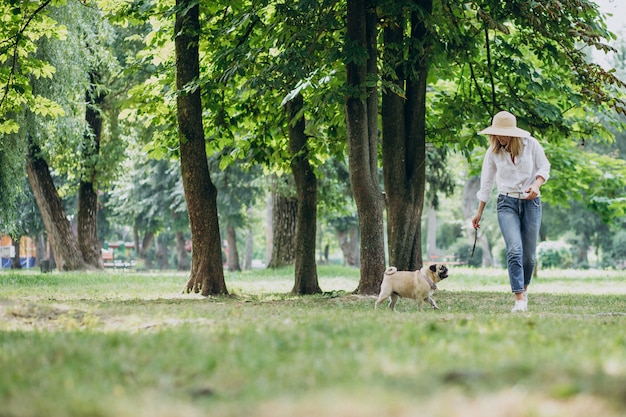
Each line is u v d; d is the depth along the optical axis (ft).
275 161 60.95
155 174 147.64
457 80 63.46
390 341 21.01
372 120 49.01
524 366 15.42
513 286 35.70
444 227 260.21
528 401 12.76
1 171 79.56
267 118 59.36
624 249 189.78
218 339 22.24
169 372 17.21
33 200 158.51
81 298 47.80
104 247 251.80
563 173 85.61
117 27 105.29
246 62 47.47
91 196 112.88
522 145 35.63
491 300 49.03
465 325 25.72
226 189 129.70
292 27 47.60
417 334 22.29
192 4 49.01
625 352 19.58
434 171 104.27
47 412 13.23
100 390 15.31
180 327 26.22
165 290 57.62
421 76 52.26
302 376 15.92
